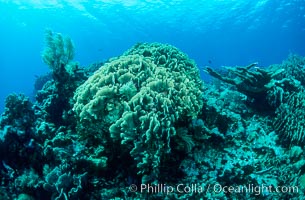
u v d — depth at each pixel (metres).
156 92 4.87
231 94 7.43
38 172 5.17
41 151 5.25
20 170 5.15
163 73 5.54
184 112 5.04
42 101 7.80
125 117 4.47
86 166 4.88
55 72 6.79
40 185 4.74
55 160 5.01
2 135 5.16
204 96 6.97
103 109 4.87
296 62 10.88
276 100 6.46
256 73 6.84
